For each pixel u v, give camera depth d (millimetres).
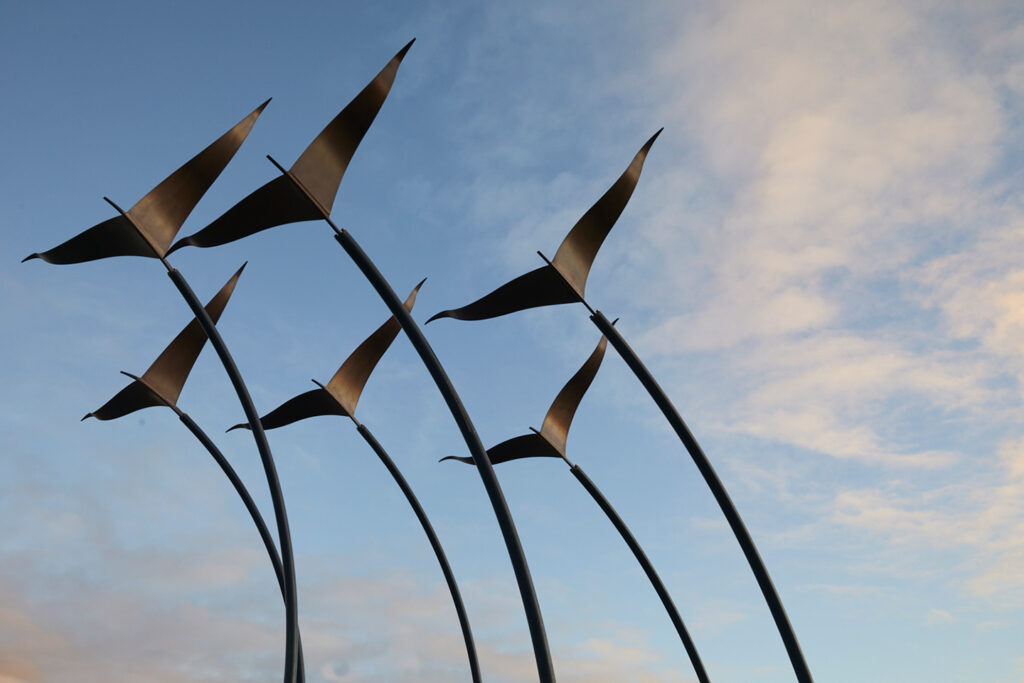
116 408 20391
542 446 19469
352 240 13547
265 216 13734
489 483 13383
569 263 14109
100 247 15117
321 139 13352
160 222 14859
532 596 13047
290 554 15984
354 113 13430
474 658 21078
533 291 14344
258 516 20984
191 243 14750
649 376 14484
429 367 13477
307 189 13164
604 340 19250
